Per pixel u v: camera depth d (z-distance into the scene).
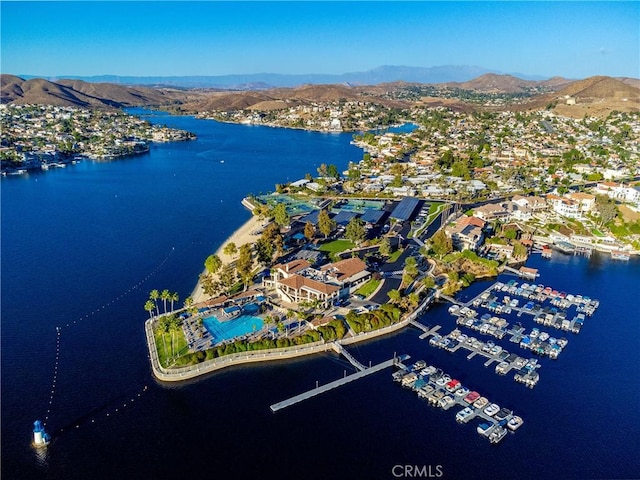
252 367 155.12
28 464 116.56
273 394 142.88
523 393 146.00
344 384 147.75
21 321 179.88
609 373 156.25
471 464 120.00
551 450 124.88
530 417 136.25
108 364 154.62
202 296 199.50
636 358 164.50
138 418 132.25
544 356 165.38
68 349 162.38
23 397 139.00
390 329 177.12
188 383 146.62
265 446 124.06
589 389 148.50
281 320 179.88
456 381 147.75
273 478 114.81
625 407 140.88
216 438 126.31
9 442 123.00
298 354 161.12
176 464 118.00
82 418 131.75
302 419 133.38
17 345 164.12
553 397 144.50
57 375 148.88
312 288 189.12
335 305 191.00
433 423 132.75
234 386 146.12
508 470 118.62
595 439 128.75
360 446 124.75
